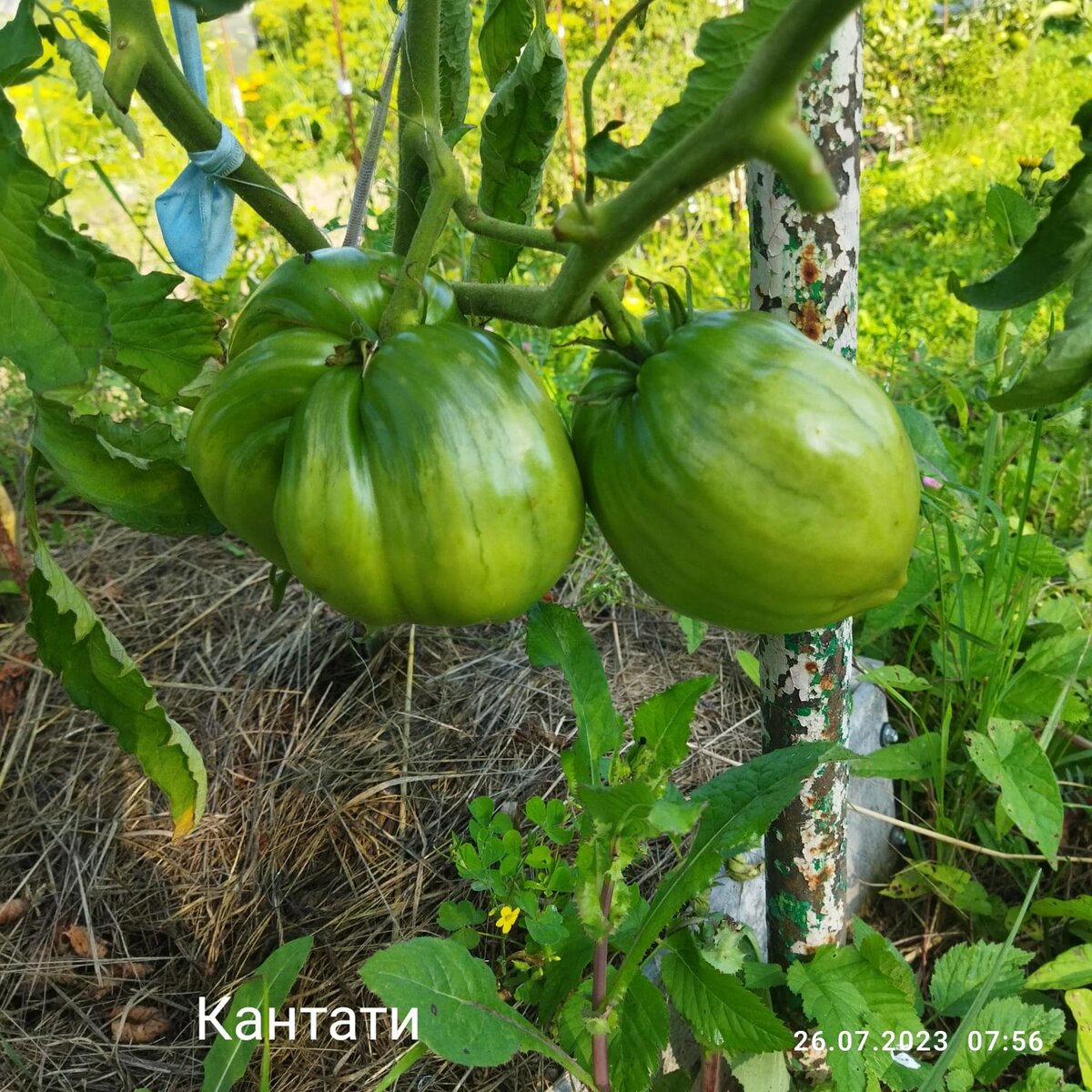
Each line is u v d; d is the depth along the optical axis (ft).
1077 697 2.04
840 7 0.57
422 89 0.97
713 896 1.64
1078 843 2.07
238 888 1.77
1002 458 2.28
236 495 0.90
